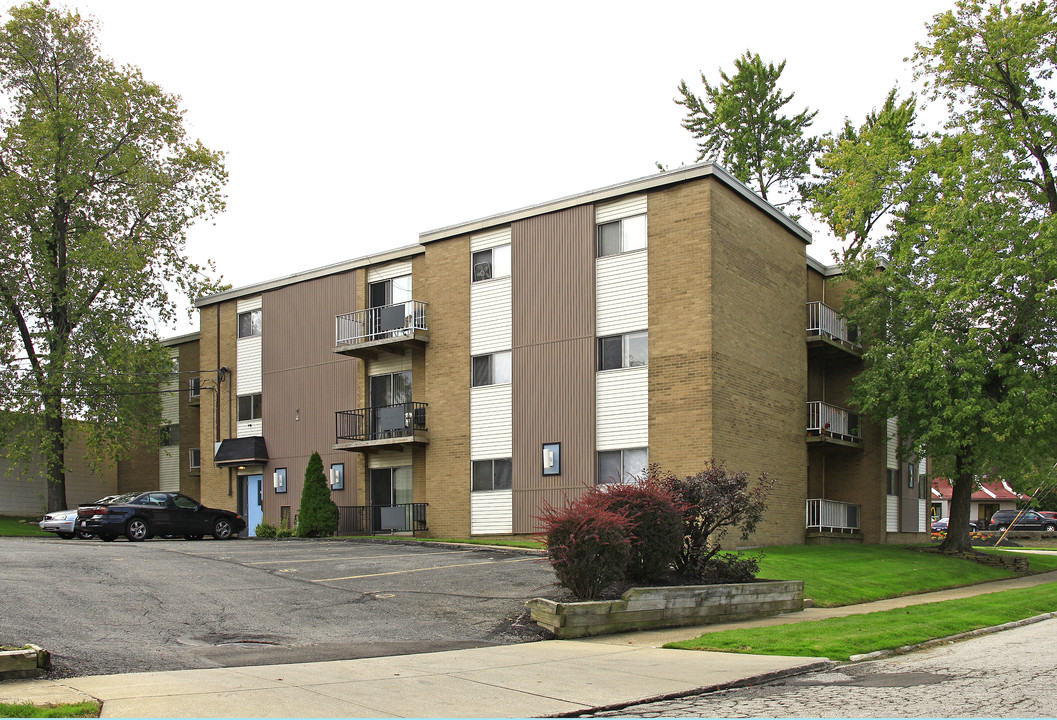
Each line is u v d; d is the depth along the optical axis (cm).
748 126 4569
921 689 874
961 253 2612
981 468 2847
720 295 2358
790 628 1302
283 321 3394
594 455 2462
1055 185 2800
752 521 1747
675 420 2327
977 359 2577
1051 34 2723
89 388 3450
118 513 2584
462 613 1353
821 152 4434
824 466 3073
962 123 2847
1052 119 2748
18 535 3061
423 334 2883
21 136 3462
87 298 3550
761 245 2605
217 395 3591
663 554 1511
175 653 1005
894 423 3194
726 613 1484
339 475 3111
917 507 3412
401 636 1199
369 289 3169
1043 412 2495
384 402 3064
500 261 2755
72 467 4078
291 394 3322
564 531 1362
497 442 2678
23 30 3500
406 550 2198
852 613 1609
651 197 2462
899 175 2967
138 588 1413
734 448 2356
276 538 2838
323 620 1278
